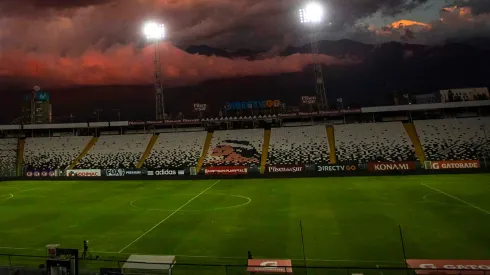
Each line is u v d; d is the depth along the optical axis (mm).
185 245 25859
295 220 31688
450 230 26734
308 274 20000
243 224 31047
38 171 71438
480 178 51219
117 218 34875
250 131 81375
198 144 78625
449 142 66125
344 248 23875
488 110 78062
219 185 55844
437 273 15891
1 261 23922
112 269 18453
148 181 63781
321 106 86562
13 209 40938
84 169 70312
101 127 90062
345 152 67812
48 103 105000
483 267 16297
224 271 20906
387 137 70938
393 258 21797
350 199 40031
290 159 68250
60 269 18281
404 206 35344
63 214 37500
